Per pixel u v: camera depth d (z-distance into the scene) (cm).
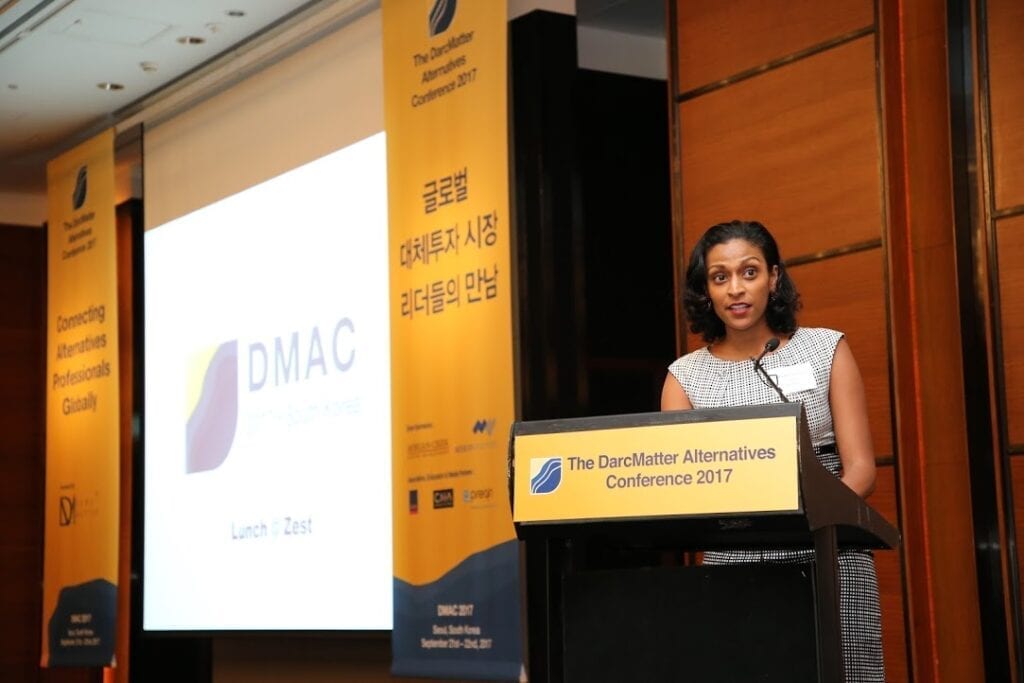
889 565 385
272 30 644
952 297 372
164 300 735
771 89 442
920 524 377
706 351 262
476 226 500
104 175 761
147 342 746
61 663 779
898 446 383
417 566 518
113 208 754
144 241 755
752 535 228
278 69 653
